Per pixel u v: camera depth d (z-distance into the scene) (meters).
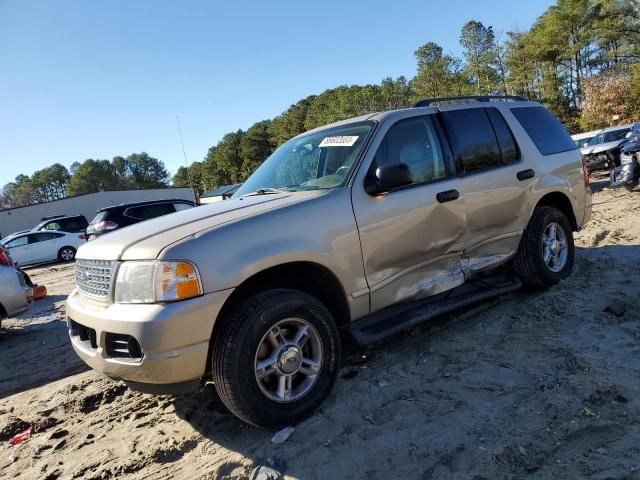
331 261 3.32
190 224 3.18
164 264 2.80
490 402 3.12
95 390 4.32
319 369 3.22
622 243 6.80
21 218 49.38
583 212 5.53
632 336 3.79
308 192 3.61
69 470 3.06
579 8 61.25
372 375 3.71
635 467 2.36
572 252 5.34
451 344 4.07
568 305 4.57
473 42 70.75
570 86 68.69
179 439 3.21
